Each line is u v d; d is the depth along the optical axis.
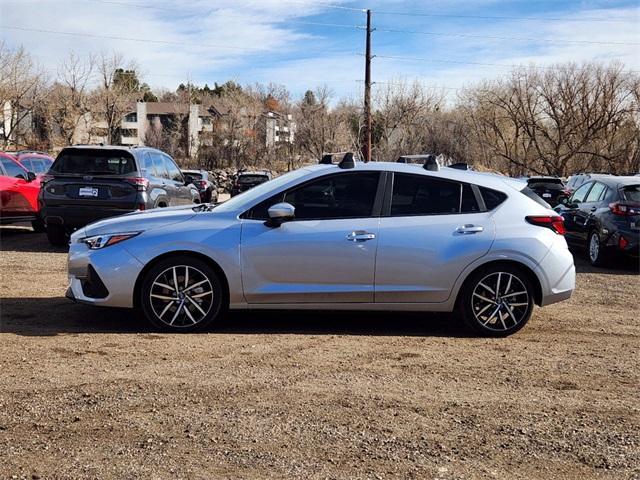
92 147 11.29
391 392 4.63
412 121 47.59
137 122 62.62
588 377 5.09
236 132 49.22
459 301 6.29
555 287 6.34
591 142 44.56
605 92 43.94
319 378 4.87
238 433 3.89
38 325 6.20
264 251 6.04
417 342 5.98
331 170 6.30
